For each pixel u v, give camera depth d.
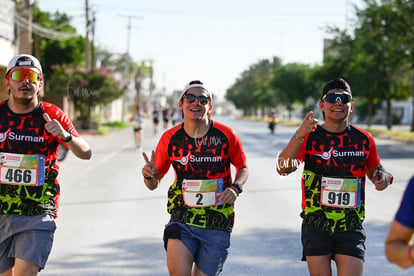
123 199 10.37
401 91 38.97
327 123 4.20
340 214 4.09
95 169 15.31
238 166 4.38
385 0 30.39
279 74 60.62
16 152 4.08
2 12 16.44
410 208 2.43
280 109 116.62
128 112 94.19
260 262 6.27
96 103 32.81
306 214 4.19
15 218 4.05
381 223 8.33
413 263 2.38
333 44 39.25
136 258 6.41
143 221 8.41
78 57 39.31
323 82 42.56
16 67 4.01
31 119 4.09
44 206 4.11
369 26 31.62
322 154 4.14
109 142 26.80
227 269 6.01
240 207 9.63
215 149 4.19
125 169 15.34
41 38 36.66
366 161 4.16
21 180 4.07
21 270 4.01
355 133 4.18
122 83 34.84
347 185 4.11
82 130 33.41
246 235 7.53
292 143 4.04
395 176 14.21
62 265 6.12
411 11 29.31
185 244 4.13
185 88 4.21
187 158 4.20
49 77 33.31
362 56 37.06
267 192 11.38
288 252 6.68
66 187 11.88
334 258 4.16
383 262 6.29
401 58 31.02
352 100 4.18
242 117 116.25
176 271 4.09
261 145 25.86
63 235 7.49
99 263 6.20
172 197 4.30
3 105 4.14
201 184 4.21
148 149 22.41
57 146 4.25
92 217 8.68
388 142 30.78
